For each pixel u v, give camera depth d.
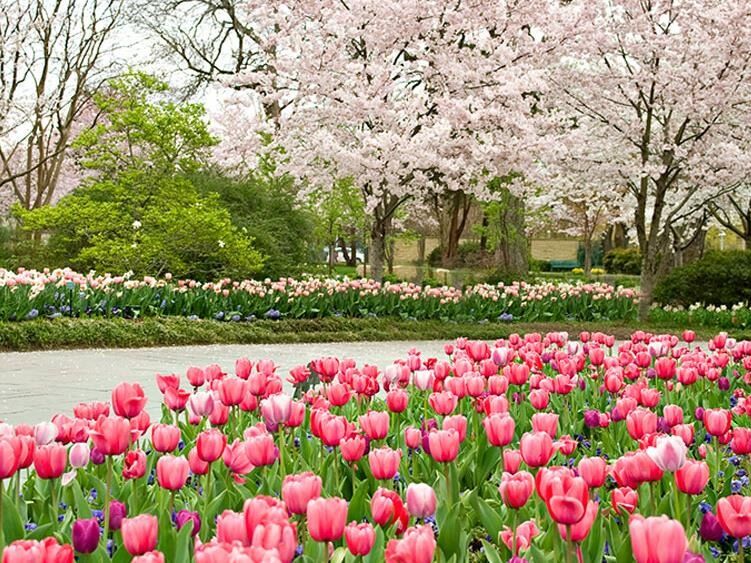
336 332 16.62
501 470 3.83
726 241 51.97
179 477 2.61
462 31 21.02
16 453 2.30
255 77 20.50
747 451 3.28
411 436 3.33
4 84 26.20
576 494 2.03
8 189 35.78
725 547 3.25
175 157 20.52
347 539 2.03
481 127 20.62
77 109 28.16
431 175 21.17
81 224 19.48
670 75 19.45
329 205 29.75
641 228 20.67
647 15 19.77
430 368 5.53
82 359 12.15
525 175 21.89
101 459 3.31
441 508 2.95
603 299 20.92
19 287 13.88
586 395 5.91
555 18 20.53
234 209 24.36
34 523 2.98
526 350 6.53
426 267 34.56
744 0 19.02
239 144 22.14
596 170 21.28
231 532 1.90
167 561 2.46
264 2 21.12
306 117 20.42
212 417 3.60
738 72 19.73
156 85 20.62
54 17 26.59
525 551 2.44
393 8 19.56
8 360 11.86
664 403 5.45
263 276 23.08
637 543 1.61
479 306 19.44
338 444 3.13
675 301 21.42
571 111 21.89
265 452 2.84
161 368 11.27
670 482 3.20
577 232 49.03
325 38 20.80
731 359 7.36
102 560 2.36
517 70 19.75
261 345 15.23
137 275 19.08
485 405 3.75
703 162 20.45
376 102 19.38
